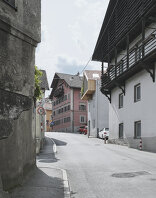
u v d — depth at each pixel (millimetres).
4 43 6188
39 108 16328
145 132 18453
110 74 26031
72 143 24359
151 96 17766
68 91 61969
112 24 25531
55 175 8578
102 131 32562
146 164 11281
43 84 28750
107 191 6746
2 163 5672
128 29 20531
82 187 7250
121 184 7461
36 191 6379
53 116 73375
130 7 20969
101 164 11445
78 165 11195
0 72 5895
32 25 7766
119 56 26453
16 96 6711
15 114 6547
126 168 10281
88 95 40438
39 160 12766
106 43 27500
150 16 17516
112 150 18047
